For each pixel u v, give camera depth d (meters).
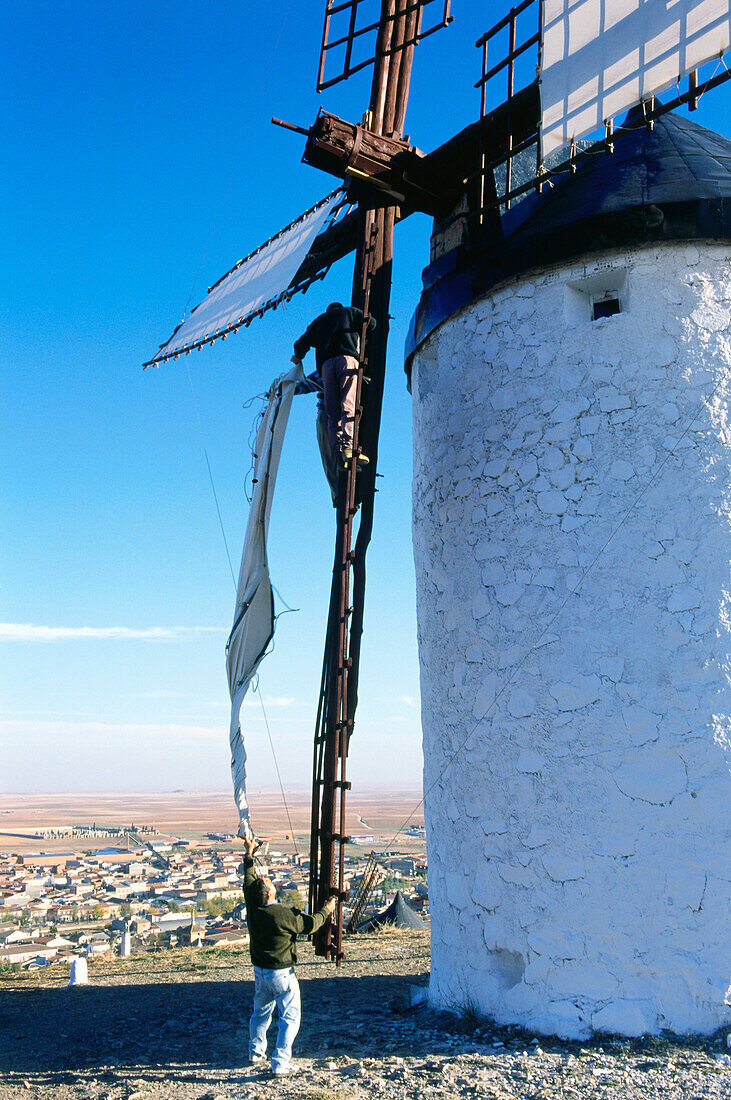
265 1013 6.04
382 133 8.44
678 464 6.50
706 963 5.88
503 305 7.34
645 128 6.64
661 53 6.19
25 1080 6.10
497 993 6.52
